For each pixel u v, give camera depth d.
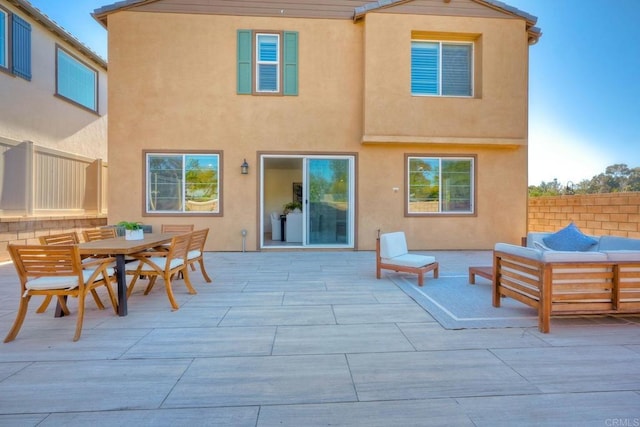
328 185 8.51
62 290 3.18
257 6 8.23
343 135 8.42
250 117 8.30
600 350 2.90
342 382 2.39
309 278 5.60
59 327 3.44
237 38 8.22
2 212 7.43
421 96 8.17
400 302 4.29
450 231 8.65
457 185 8.71
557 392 2.27
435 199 8.66
